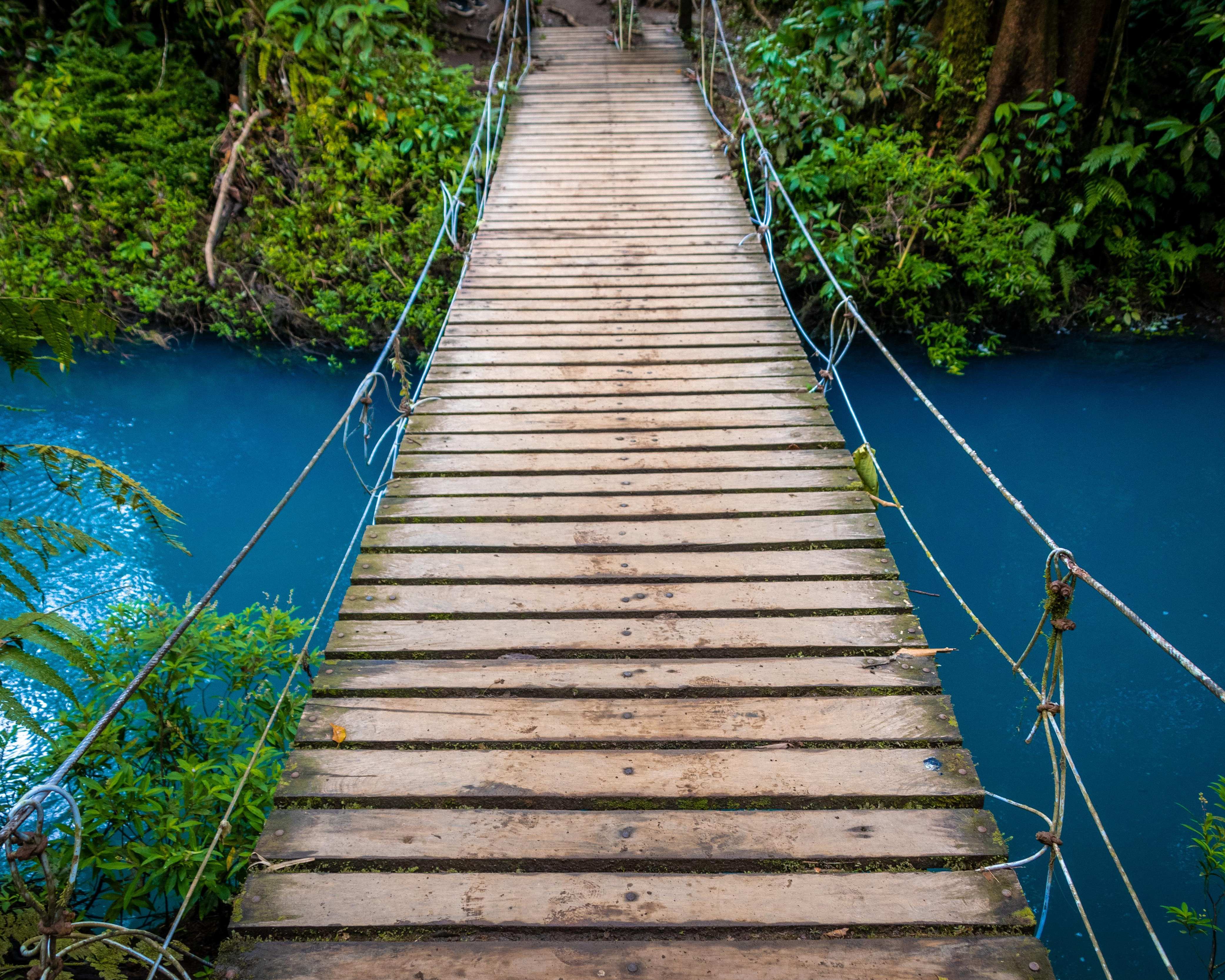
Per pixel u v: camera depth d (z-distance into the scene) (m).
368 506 3.57
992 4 7.68
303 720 2.55
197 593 5.26
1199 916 3.29
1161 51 8.20
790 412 4.30
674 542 3.32
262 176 8.30
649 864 2.14
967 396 7.25
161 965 1.66
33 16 9.70
